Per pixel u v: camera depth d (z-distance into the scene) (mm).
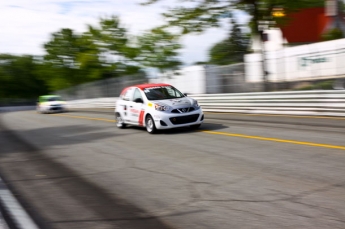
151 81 27234
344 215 4199
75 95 47688
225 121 14086
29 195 5832
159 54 35875
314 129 10453
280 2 19203
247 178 5961
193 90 22609
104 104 34250
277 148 8133
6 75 93250
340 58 19156
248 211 4531
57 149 10328
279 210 4484
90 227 4340
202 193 5363
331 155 7090
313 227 3932
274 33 42281
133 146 9781
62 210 5012
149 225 4301
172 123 11312
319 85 16188
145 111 11922
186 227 4191
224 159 7441
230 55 30172
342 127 10461
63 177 6910
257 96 16109
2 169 8039
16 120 25016
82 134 13383
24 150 10586
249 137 9875
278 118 13805
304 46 20766
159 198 5270
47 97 34188
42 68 59188
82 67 48219
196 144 9383
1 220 4691
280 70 21828
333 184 5336
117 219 4551
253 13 19875
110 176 6730
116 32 46062
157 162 7613
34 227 4422
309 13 42312
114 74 47125
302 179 5680
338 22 39094
